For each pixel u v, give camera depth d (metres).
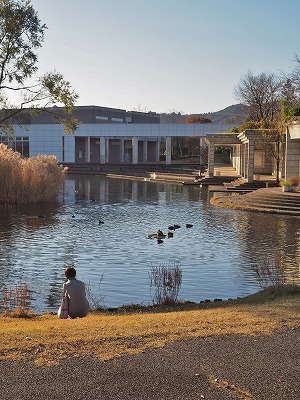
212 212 35.56
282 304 11.40
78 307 10.69
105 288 15.56
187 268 18.28
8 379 6.49
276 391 6.20
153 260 19.69
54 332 8.67
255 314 10.20
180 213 35.19
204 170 80.12
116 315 11.60
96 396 6.02
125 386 6.31
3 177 41.12
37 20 36.28
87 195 50.28
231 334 8.50
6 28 35.16
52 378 6.53
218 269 18.09
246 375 6.67
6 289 15.55
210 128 91.25
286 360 7.21
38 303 14.12
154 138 118.75
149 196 49.03
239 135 58.53
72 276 10.89
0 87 36.91
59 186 49.12
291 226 28.30
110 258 20.11
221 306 12.20
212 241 23.84
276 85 83.31
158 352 7.54
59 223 30.20
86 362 7.11
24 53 36.41
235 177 62.97
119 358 7.27
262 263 18.86
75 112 107.62
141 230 27.55
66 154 102.44
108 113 111.25
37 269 18.23
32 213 35.03
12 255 20.64
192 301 13.87
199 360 7.21
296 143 41.84
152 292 15.06
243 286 15.77
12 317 11.77
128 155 116.44
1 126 39.19
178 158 118.62
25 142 104.00
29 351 7.55
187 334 8.49
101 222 30.14
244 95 86.00
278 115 81.38
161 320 9.75
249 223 29.72
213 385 6.36
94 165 96.62
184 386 6.32
